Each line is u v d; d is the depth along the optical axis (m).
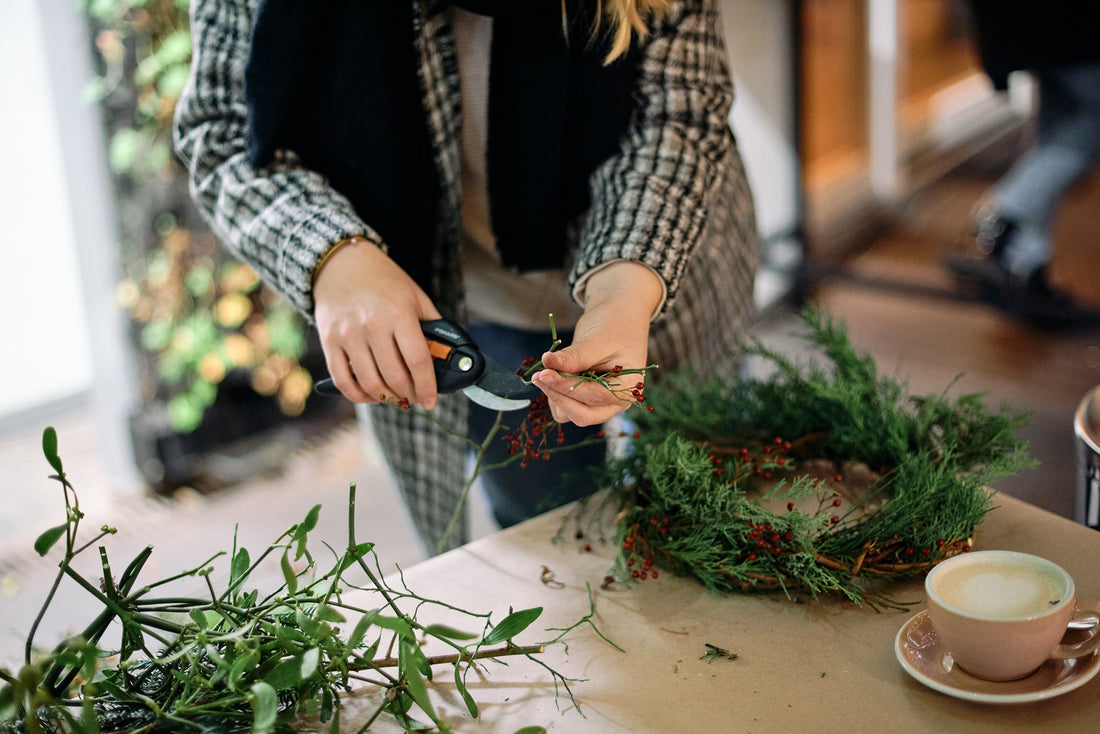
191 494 2.40
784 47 2.99
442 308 1.14
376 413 1.20
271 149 0.96
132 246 2.29
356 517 2.21
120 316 2.32
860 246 3.52
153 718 0.68
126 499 2.39
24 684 0.59
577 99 1.03
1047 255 2.81
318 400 2.64
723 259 1.19
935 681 0.67
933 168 4.14
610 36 1.00
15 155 2.54
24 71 2.50
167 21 2.12
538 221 1.09
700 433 0.98
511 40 1.00
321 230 0.90
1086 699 0.66
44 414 2.71
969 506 0.80
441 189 1.07
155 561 2.10
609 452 1.04
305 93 0.99
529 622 0.68
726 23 2.78
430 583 0.86
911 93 3.94
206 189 1.02
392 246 1.06
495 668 0.75
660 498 0.87
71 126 2.21
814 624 0.77
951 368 2.67
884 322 2.99
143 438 2.39
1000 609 0.65
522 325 1.24
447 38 1.01
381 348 0.82
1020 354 2.70
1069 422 2.31
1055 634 0.64
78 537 2.22
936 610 0.66
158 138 2.21
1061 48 2.29
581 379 0.77
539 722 0.69
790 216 3.15
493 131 1.06
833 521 0.80
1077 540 0.83
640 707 0.70
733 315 1.25
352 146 1.00
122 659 0.68
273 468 2.48
